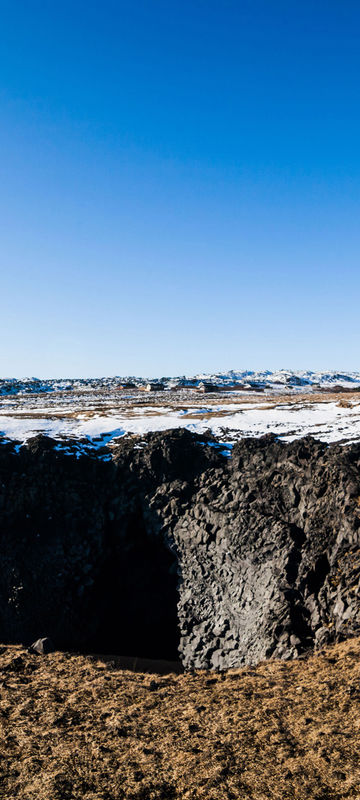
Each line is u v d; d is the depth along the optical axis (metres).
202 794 12.87
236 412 67.25
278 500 38.22
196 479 44.59
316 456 39.62
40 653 28.22
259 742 15.23
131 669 34.41
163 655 38.28
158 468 46.22
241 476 42.06
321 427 52.56
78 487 45.00
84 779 13.95
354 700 17.14
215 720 17.12
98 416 66.94
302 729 15.68
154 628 40.56
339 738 14.73
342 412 61.88
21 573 39.28
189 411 71.38
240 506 38.78
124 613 42.12
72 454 48.00
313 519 34.16
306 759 13.97
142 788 13.33
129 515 44.34
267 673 22.44
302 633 27.17
